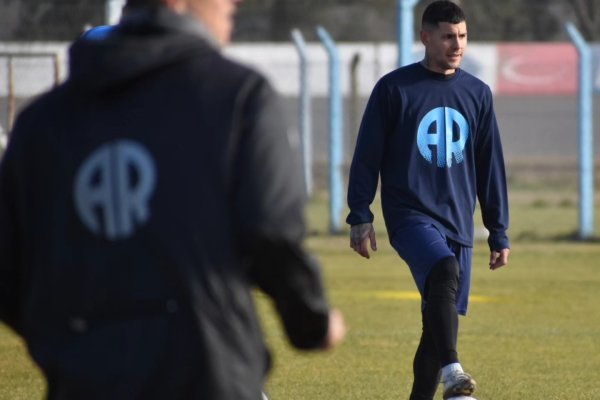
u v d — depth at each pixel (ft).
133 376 33.47
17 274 36.81
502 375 95.61
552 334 117.19
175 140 34.01
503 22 406.00
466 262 77.87
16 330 37.99
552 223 248.73
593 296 146.51
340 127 220.43
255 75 34.73
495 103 415.23
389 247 205.98
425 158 76.95
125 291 33.78
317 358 102.53
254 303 35.06
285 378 93.30
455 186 77.30
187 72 34.68
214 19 36.50
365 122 77.25
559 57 304.71
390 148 77.56
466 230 77.66
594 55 259.60
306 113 232.32
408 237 75.72
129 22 35.88
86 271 34.12
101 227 34.17
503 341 112.88
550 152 416.05
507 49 303.27
